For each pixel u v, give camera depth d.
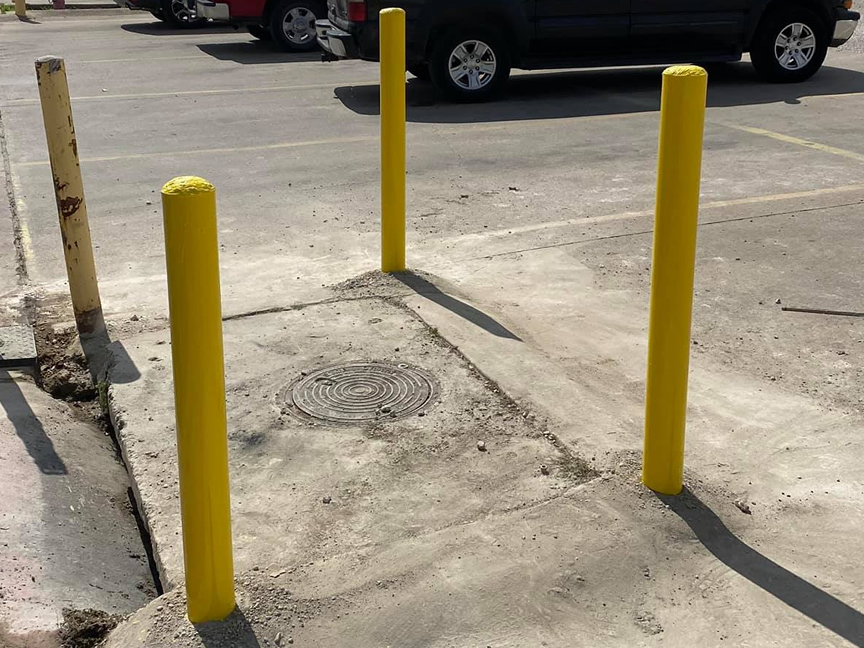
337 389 4.13
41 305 5.40
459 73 11.09
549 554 2.97
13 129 9.97
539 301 5.18
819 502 3.28
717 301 5.15
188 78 13.29
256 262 5.94
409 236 6.38
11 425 3.97
